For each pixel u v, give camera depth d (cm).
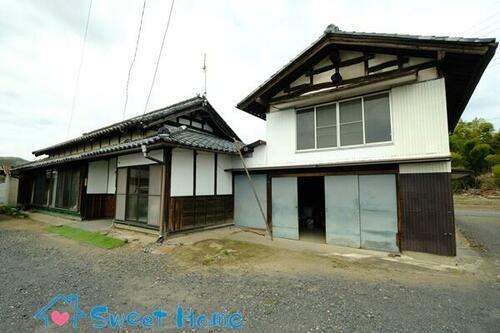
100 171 1091
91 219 1040
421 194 563
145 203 770
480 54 507
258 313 309
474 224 1062
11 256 550
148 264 504
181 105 995
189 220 773
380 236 611
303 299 347
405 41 566
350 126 682
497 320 294
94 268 475
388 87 624
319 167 695
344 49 702
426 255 545
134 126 948
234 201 948
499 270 477
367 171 638
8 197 1465
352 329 274
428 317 300
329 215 691
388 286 395
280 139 812
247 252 596
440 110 559
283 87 823
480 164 2334
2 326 274
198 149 744
